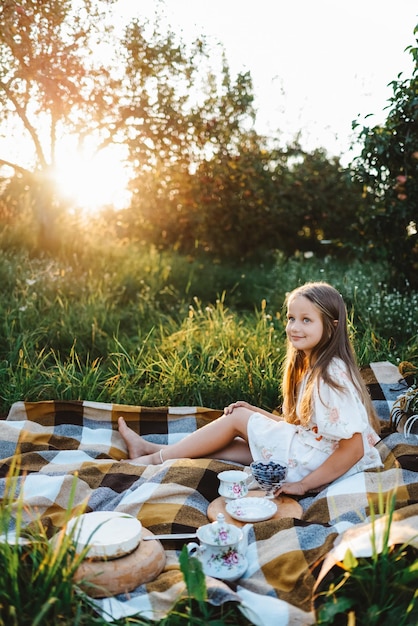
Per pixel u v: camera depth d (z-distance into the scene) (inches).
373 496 104.7
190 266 329.1
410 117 208.8
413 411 133.9
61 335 201.0
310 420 117.5
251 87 302.8
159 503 110.5
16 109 259.6
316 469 114.3
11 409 149.6
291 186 381.4
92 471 122.9
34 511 108.0
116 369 186.9
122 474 121.7
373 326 201.6
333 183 388.2
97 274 269.6
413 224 224.1
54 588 74.9
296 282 262.1
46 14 235.1
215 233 382.0
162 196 338.3
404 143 211.3
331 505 105.2
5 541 79.6
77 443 142.8
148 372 182.1
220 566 89.0
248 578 89.3
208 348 188.2
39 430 143.8
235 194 355.9
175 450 130.3
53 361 193.9
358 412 112.8
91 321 210.8
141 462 130.3
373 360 175.2
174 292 281.6
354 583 81.3
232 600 79.1
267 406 167.6
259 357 182.5
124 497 113.0
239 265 378.0
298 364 126.8
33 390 163.6
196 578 78.6
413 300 209.8
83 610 79.0
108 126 279.0
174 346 192.2
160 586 85.4
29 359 178.2
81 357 195.2
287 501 111.1
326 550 88.7
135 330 222.8
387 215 224.4
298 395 122.6
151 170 303.1
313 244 407.8
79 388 166.2
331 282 245.3
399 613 77.8
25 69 241.0
